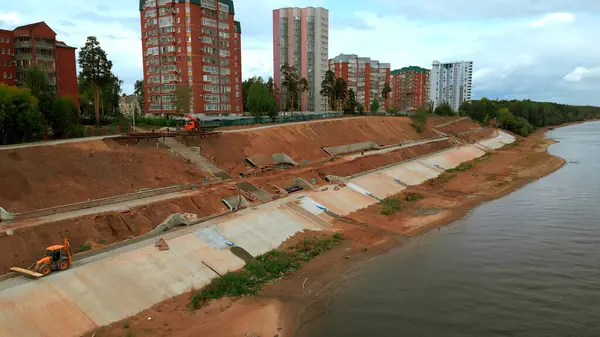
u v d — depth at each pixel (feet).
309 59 522.88
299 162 237.66
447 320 93.56
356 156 274.57
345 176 225.76
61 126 200.64
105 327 85.20
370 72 631.56
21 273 95.40
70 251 105.60
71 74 303.48
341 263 127.65
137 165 165.27
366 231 156.76
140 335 83.66
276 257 126.31
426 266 124.77
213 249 122.93
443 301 102.58
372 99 650.43
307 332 89.40
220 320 92.17
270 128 267.39
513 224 164.04
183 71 333.42
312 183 203.92
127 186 150.92
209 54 343.05
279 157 235.40
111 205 135.44
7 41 271.69
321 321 94.07
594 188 224.74
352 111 498.69
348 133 322.75
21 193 126.41
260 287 109.60
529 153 368.89
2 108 162.61
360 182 217.15
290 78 426.92
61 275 95.09
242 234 135.03
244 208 158.40
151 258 109.91
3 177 128.26
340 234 151.74
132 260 106.83
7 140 167.73
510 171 284.61
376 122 381.40
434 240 148.56
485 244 142.51
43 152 148.36
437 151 349.61
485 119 601.21
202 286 106.42
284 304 101.30
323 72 530.68
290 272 119.65
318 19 517.55
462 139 429.38
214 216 144.87
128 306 92.79
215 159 202.49
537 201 199.93
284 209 160.66
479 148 392.47
